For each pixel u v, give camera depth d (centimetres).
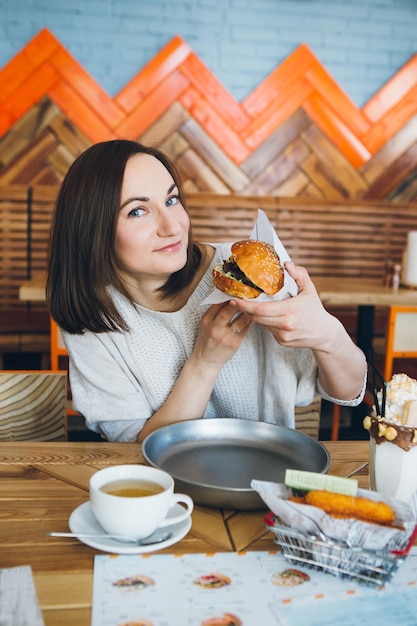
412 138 398
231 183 388
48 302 134
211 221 382
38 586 71
